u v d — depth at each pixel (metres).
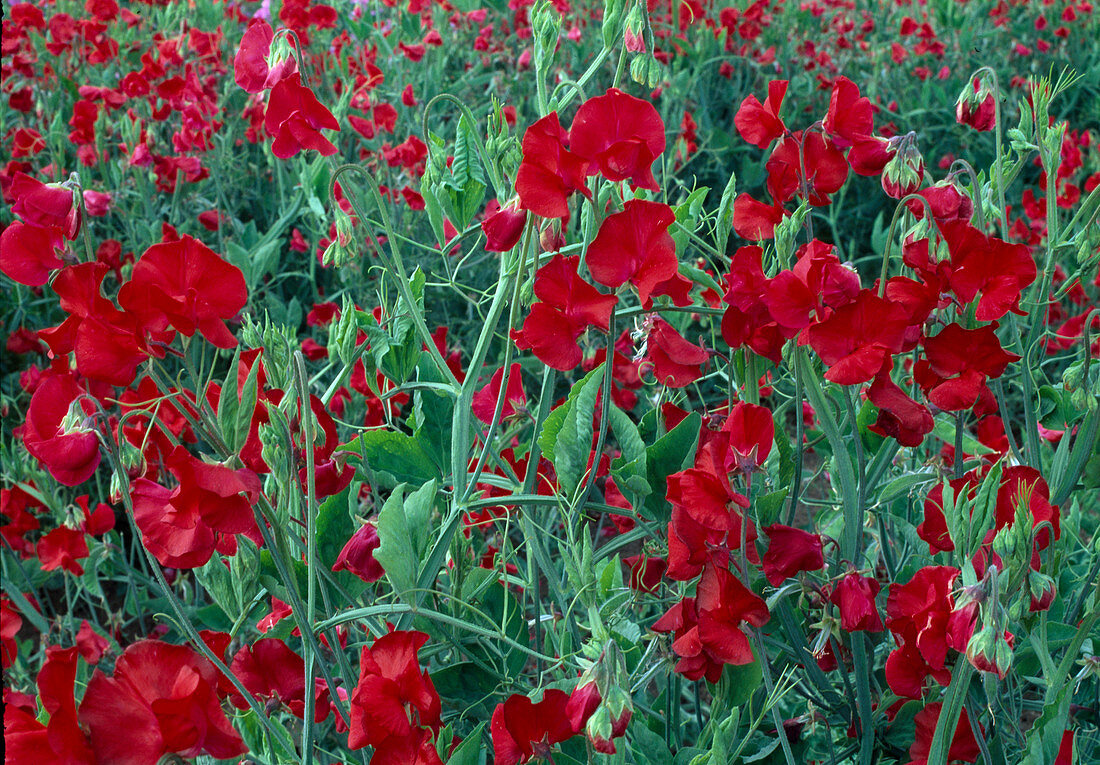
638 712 1.83
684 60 6.49
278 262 4.88
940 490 1.71
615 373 2.64
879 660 2.13
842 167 1.81
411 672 1.33
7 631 1.97
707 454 1.41
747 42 6.99
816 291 1.51
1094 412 1.80
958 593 1.29
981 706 1.64
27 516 2.91
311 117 1.62
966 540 1.31
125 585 3.77
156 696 1.07
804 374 1.61
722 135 5.85
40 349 3.89
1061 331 3.32
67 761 1.03
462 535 1.73
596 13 6.67
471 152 1.90
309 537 1.34
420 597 1.58
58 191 1.40
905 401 1.54
